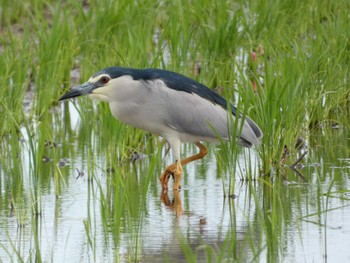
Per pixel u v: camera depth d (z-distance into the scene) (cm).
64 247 1106
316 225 1161
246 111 1320
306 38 1992
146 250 1087
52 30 1966
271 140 1441
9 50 1973
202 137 1405
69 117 1809
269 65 1728
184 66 1797
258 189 1347
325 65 1745
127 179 1418
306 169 1435
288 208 1238
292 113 1491
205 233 1148
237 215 1223
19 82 1756
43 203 1295
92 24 2159
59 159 1528
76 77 2017
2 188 1380
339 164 1455
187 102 1394
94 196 1322
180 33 1969
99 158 1540
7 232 1147
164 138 1409
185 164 1424
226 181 1398
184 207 1266
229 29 1986
